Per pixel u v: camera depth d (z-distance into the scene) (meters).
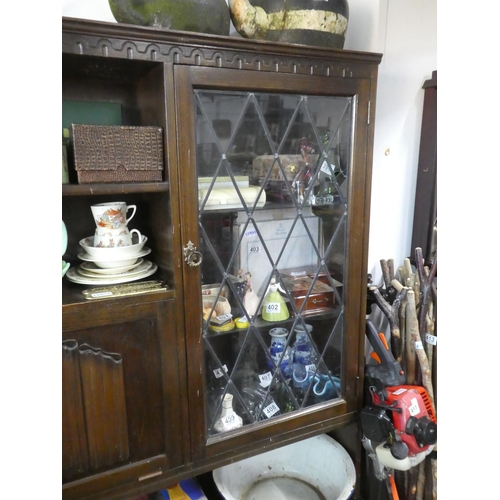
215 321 0.98
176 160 0.85
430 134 1.35
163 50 0.80
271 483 1.38
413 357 1.26
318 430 1.15
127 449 0.92
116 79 0.99
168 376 0.92
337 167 1.06
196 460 0.99
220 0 0.87
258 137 0.95
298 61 0.93
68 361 0.83
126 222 0.95
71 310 0.81
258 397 1.08
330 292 1.13
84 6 1.01
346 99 1.02
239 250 0.99
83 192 0.79
